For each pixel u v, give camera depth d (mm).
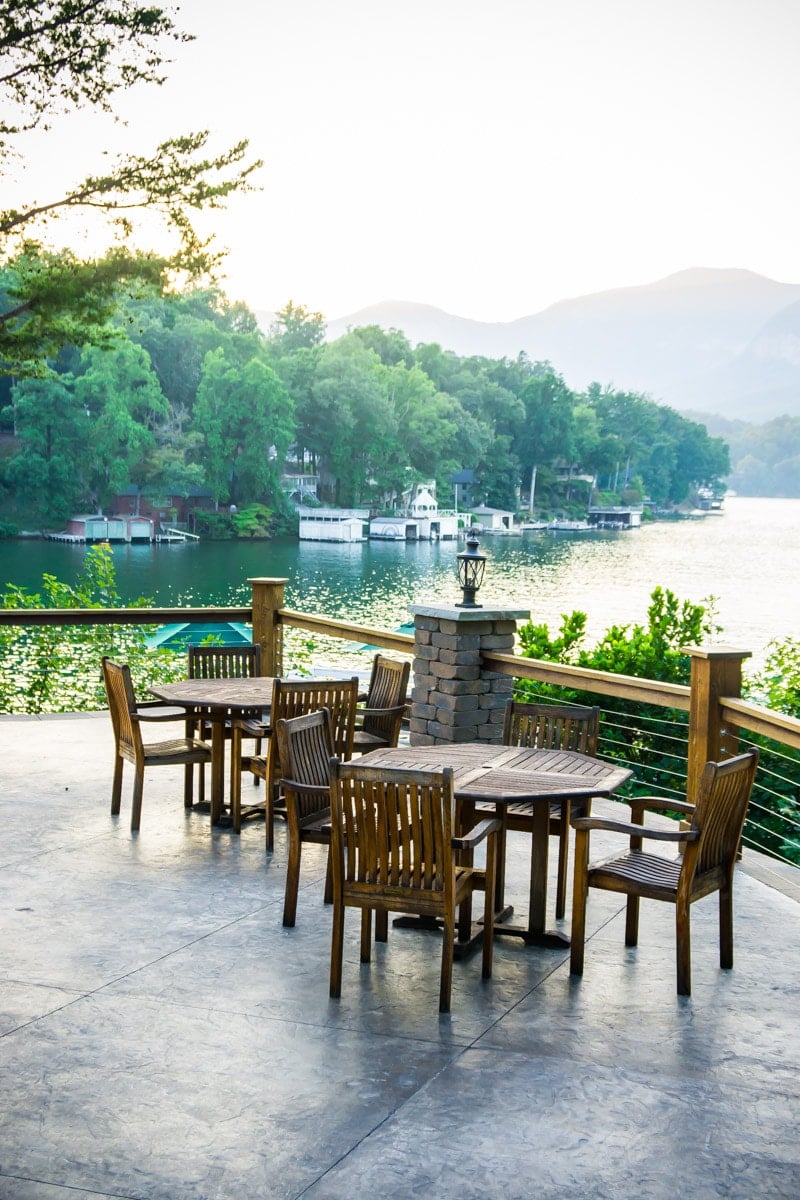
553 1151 2986
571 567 72000
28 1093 3250
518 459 122750
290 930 4586
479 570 7211
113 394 73875
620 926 4754
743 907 5012
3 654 11430
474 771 4539
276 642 9047
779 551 87938
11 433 74938
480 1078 3371
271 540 82812
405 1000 3934
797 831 7875
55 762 7500
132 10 15086
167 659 12188
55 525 72375
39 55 14953
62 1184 2803
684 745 8523
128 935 4496
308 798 4719
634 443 150000
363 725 6461
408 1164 2914
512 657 7004
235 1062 3449
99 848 5648
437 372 128375
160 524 77312
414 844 3824
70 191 15961
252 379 82875
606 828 4047
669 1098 3277
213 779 6066
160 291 16656
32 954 4285
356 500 97188
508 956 4395
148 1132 3047
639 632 9227
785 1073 3451
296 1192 2787
